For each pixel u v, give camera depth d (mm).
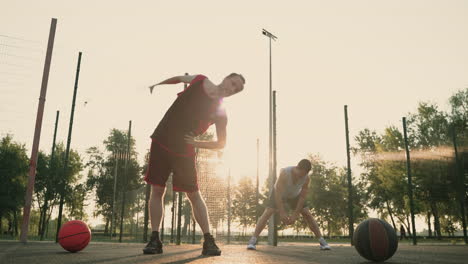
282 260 3090
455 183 18016
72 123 9523
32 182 7871
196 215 3420
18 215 35156
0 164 33969
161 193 3518
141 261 2641
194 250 4859
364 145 45625
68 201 37156
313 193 46719
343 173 48031
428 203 23562
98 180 37875
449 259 3523
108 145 40906
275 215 10875
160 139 3270
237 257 3340
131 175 35719
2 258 3000
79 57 9656
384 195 41406
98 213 35688
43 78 7980
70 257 3141
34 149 7930
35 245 6387
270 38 15344
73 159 36844
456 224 22344
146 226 11203
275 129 11820
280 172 5676
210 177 11555
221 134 3256
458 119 29219
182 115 3209
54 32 8156
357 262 3031
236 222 41812
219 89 3156
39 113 8000
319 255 4172
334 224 45781
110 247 6082
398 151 31453
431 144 29438
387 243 2928
